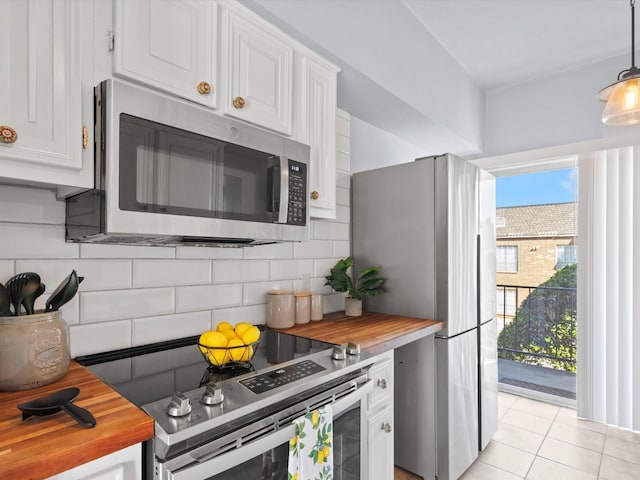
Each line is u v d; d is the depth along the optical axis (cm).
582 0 205
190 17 111
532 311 319
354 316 203
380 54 192
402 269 209
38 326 90
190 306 146
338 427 117
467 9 214
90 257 120
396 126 255
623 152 258
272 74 136
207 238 117
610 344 262
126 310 128
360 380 126
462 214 206
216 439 81
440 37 242
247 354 112
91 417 70
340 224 225
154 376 104
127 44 97
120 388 95
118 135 90
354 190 233
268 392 94
